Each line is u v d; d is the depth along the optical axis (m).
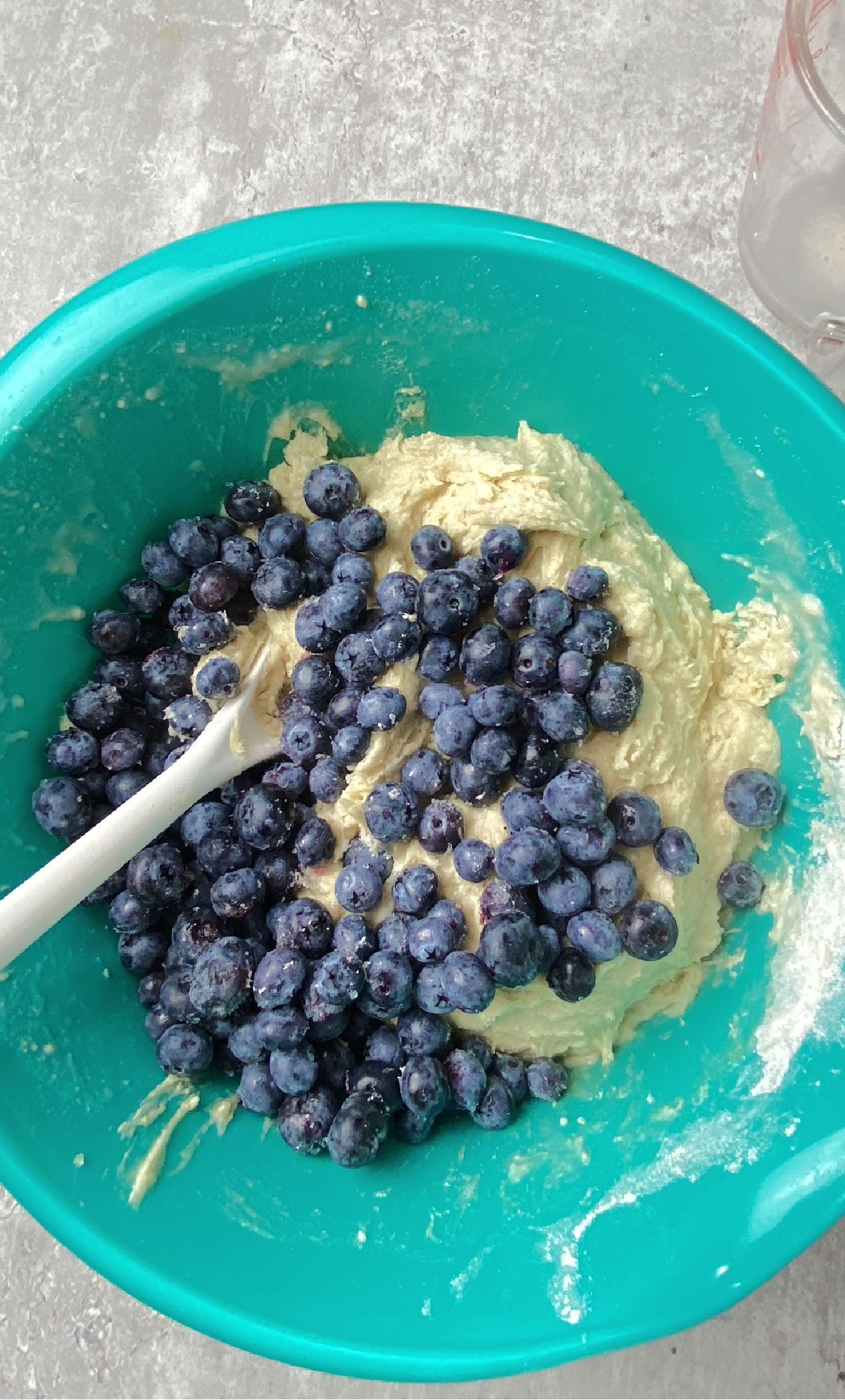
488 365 0.34
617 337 0.33
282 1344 0.29
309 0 0.42
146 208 0.42
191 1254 0.31
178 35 0.43
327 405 0.35
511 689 0.31
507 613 0.32
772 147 0.36
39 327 0.31
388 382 0.34
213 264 0.31
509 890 0.31
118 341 0.31
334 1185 0.33
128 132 0.42
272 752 0.35
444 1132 0.34
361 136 0.42
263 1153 0.33
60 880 0.31
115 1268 0.30
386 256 0.31
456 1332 0.30
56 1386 0.39
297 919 0.32
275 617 0.35
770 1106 0.32
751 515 0.34
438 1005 0.31
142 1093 0.33
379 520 0.33
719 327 0.31
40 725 0.34
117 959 0.34
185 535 0.34
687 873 0.32
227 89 0.42
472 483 0.33
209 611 0.34
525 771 0.31
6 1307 0.39
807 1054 0.32
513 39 0.42
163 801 0.32
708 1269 0.30
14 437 0.31
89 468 0.33
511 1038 0.34
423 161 0.41
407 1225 0.33
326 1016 0.32
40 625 0.34
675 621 0.34
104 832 0.32
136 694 0.35
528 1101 0.34
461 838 0.32
